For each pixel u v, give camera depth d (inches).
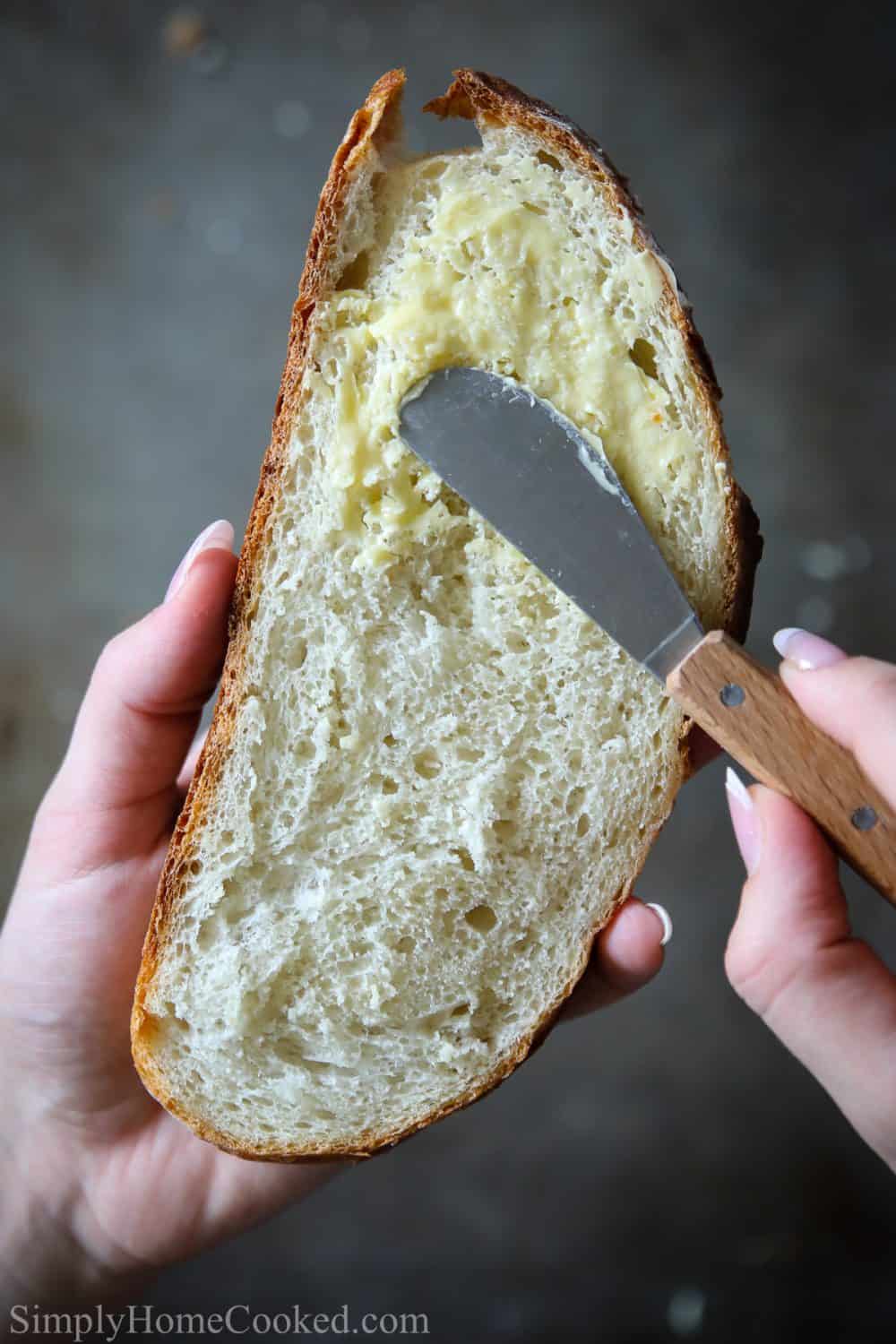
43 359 26.8
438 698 12.9
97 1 27.5
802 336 27.2
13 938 15.3
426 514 12.5
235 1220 15.8
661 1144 23.9
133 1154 15.6
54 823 15.0
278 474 12.3
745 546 12.5
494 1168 23.6
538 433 12.2
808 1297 23.0
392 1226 23.2
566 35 27.9
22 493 26.4
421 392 12.2
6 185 27.2
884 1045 12.4
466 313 12.1
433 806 13.0
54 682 25.9
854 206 27.6
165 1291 22.5
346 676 12.7
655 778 12.9
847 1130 23.8
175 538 26.6
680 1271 23.2
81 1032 15.2
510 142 12.2
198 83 27.5
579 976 13.3
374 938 13.2
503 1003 13.5
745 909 12.8
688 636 12.1
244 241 27.2
